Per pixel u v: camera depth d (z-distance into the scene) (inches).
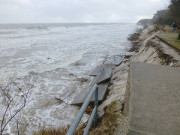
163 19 1248.2
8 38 1099.3
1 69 396.5
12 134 169.6
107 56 538.6
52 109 219.3
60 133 147.0
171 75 105.1
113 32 1811.0
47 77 345.7
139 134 53.8
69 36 1295.5
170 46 308.5
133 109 66.6
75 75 356.2
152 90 82.9
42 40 999.0
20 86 294.8
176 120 59.7
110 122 105.7
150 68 119.6
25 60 494.0
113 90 225.5
